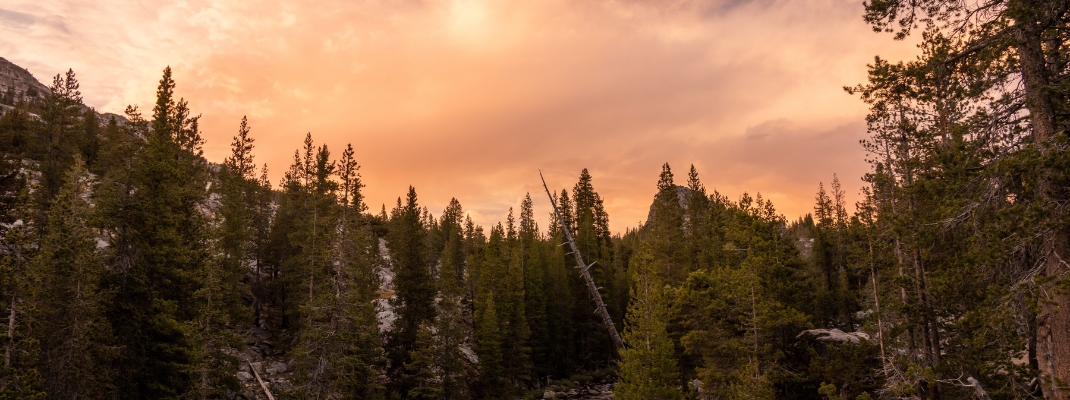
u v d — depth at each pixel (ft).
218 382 98.53
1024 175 31.63
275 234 184.34
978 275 40.09
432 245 292.81
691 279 107.65
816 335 102.73
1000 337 39.60
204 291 94.58
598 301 99.19
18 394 56.90
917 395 61.26
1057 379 32.40
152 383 83.51
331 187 125.29
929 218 44.86
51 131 156.35
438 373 132.57
